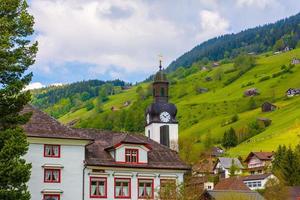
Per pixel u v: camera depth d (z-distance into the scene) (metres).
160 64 146.25
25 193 43.75
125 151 71.75
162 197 65.75
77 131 75.00
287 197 118.06
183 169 74.25
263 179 152.25
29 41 47.22
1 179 42.81
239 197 77.56
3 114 45.41
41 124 68.00
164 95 143.62
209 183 126.88
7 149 43.03
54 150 67.50
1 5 46.34
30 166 44.59
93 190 69.06
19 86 45.28
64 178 67.25
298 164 145.25
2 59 45.34
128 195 70.75
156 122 140.50
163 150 76.88
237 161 196.88
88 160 69.38
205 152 169.12
